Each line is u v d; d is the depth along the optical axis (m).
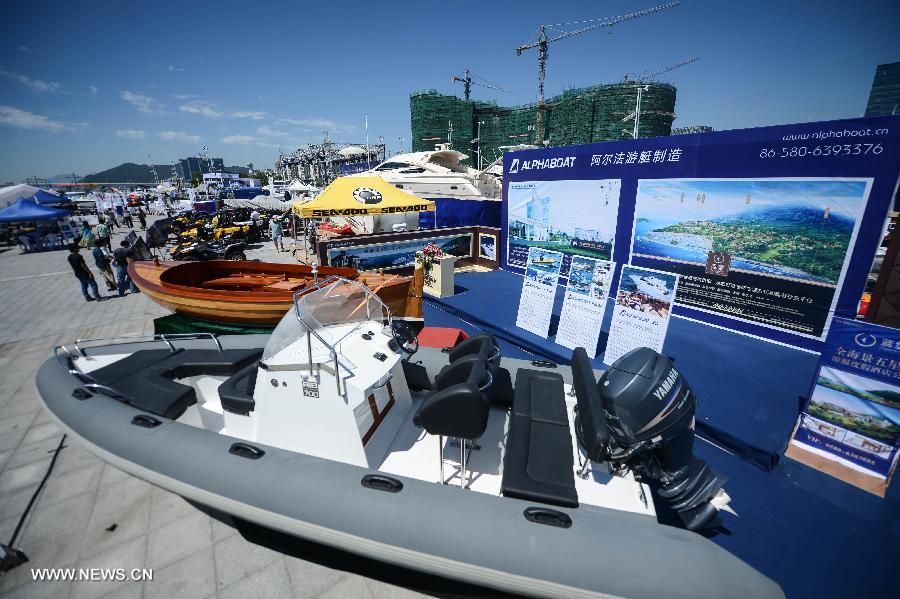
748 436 4.46
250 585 3.00
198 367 4.31
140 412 3.52
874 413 3.71
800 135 6.36
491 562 2.36
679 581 2.15
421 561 2.50
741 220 7.21
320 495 2.72
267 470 2.89
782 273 6.84
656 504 3.54
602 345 7.01
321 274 8.09
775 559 3.03
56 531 3.46
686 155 7.72
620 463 2.92
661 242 8.42
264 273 8.78
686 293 8.22
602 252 9.62
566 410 3.35
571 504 2.54
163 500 3.82
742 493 3.71
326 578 3.06
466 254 13.09
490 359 3.49
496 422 3.63
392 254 11.20
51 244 21.11
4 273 14.74
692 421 3.08
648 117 90.19
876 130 5.67
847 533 3.26
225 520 3.60
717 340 7.19
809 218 6.43
